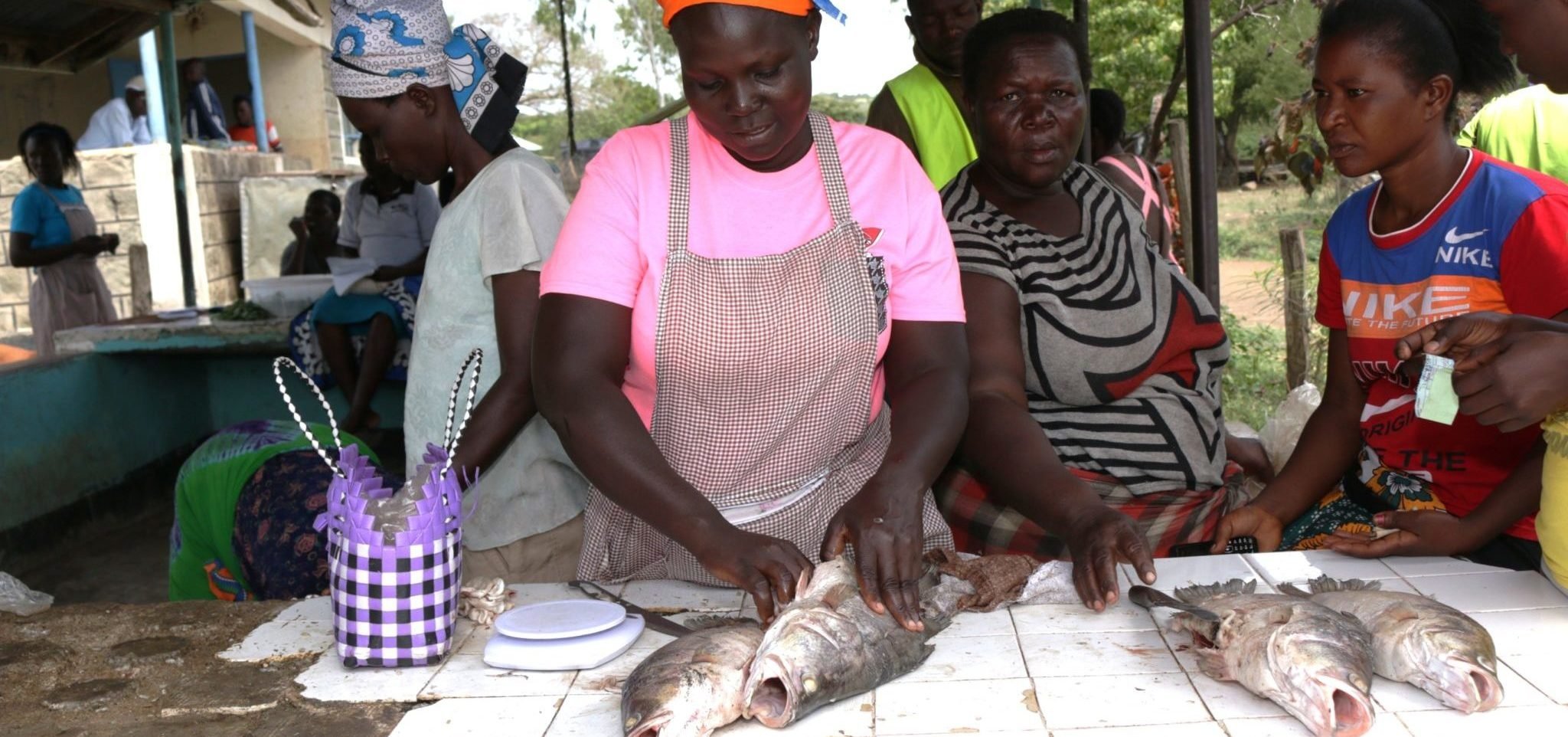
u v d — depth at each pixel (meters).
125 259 12.66
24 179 11.69
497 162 2.53
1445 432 2.68
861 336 2.08
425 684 1.92
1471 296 2.53
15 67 6.75
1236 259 14.52
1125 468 2.74
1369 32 2.48
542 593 2.30
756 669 1.70
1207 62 3.96
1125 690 1.80
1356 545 2.38
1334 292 2.84
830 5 1.87
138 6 6.81
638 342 2.09
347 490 1.95
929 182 2.22
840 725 1.73
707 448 2.17
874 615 1.84
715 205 2.07
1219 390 2.97
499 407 2.41
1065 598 2.16
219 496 3.12
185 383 6.98
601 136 24.39
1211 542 2.82
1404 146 2.53
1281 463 3.73
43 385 5.77
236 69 18.47
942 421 2.03
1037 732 1.69
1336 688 1.60
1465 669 1.68
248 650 2.07
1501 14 2.23
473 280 2.53
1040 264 2.73
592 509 2.33
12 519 5.47
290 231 14.26
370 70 2.56
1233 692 1.79
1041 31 2.70
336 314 6.56
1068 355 2.72
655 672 1.73
